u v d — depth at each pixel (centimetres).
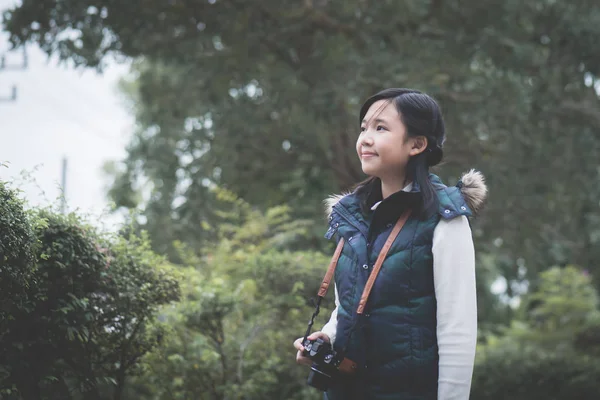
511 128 1011
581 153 1053
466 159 1014
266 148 1020
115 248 421
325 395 254
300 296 611
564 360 987
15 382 369
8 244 309
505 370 976
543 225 1088
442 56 965
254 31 959
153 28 976
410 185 249
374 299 239
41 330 377
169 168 1029
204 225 780
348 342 242
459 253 235
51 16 927
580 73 1065
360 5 936
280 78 930
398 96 252
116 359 439
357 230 251
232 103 1012
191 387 584
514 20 1005
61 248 373
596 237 1122
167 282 443
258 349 640
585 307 1388
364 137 252
